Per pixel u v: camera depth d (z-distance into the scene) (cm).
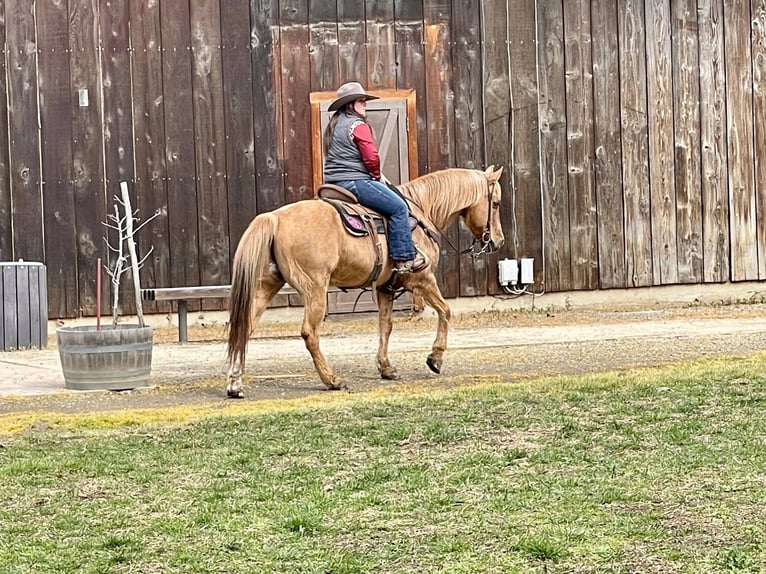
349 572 428
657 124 1625
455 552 448
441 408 771
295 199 1530
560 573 422
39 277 1355
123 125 1497
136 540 475
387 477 571
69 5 1485
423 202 999
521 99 1582
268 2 1520
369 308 1541
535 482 552
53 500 547
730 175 1653
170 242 1507
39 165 1484
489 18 1571
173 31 1503
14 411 836
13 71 1477
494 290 1585
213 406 841
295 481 572
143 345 947
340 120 954
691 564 424
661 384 838
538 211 1591
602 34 1605
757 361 970
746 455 592
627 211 1620
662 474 557
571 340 1220
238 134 1516
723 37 1642
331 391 917
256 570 434
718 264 1653
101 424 762
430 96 1559
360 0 1540
